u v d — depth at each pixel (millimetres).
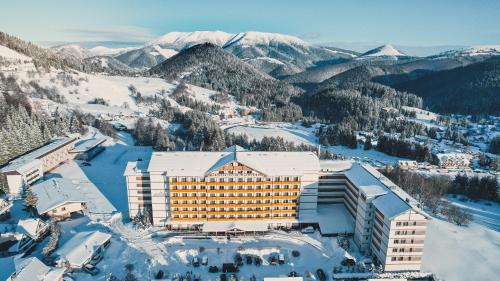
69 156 173375
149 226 108812
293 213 108875
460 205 143625
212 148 198375
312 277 87188
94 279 84438
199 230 107875
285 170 106000
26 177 131875
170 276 87062
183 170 104062
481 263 93500
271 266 91688
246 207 107062
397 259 87938
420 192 140500
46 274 76938
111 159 179625
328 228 105062
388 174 160000
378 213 91688
